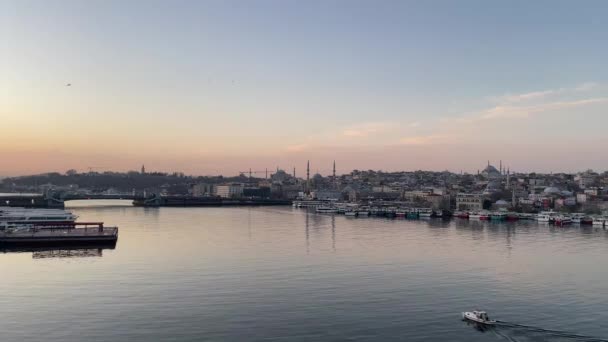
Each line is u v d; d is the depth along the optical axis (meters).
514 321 102.00
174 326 98.44
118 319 102.31
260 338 92.44
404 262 163.50
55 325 98.94
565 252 187.75
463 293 123.19
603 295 122.12
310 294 121.19
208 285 129.88
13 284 131.25
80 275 142.38
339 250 190.00
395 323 100.50
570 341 91.38
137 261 164.75
